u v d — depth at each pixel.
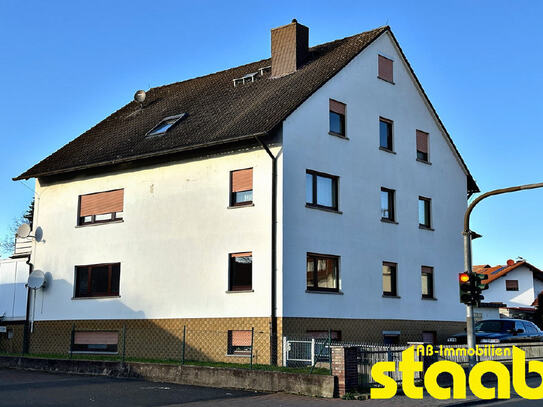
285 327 19.91
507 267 57.62
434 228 26.70
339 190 22.64
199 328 21.53
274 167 20.66
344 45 25.61
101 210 24.86
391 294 24.28
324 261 21.84
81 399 14.58
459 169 28.67
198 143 21.70
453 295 27.06
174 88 31.00
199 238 22.03
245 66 28.92
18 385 16.70
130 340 23.11
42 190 26.59
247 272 20.92
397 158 25.45
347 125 23.41
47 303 25.48
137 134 25.88
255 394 15.94
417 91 27.03
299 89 22.50
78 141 28.34
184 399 14.92
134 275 23.41
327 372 16.20
